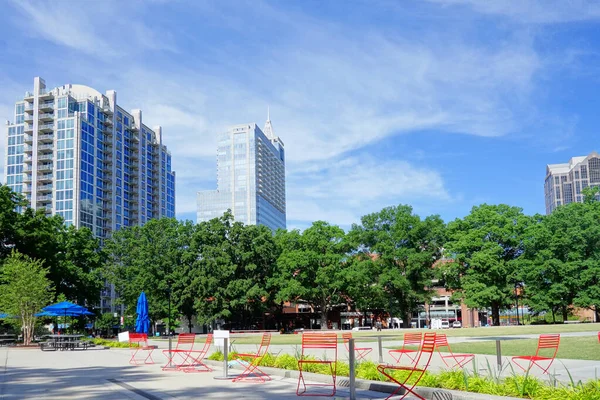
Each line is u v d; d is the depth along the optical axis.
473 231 72.69
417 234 73.94
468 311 117.19
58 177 141.38
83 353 31.83
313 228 77.56
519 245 72.88
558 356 18.48
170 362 20.36
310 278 76.88
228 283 73.25
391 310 75.19
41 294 45.59
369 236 76.12
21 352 34.12
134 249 83.88
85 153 144.25
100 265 75.75
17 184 145.50
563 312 72.81
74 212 138.25
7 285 46.00
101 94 155.50
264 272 77.75
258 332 64.88
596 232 66.44
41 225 58.75
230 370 17.73
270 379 14.77
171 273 76.50
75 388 13.57
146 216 171.12
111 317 123.44
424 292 73.44
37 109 145.75
